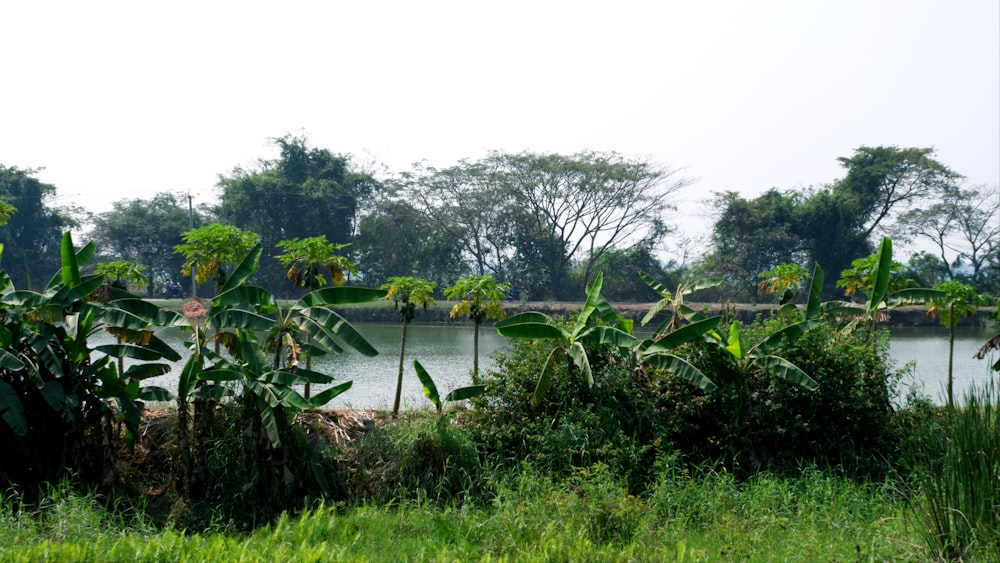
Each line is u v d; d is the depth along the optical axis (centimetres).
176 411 1094
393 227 5581
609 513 823
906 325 4025
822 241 5444
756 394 1118
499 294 1406
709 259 5528
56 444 954
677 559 715
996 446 660
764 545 767
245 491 948
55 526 790
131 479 998
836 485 980
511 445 1066
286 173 5719
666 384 1116
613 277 5812
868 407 1085
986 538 634
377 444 1041
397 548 781
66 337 955
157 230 5762
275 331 1153
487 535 797
